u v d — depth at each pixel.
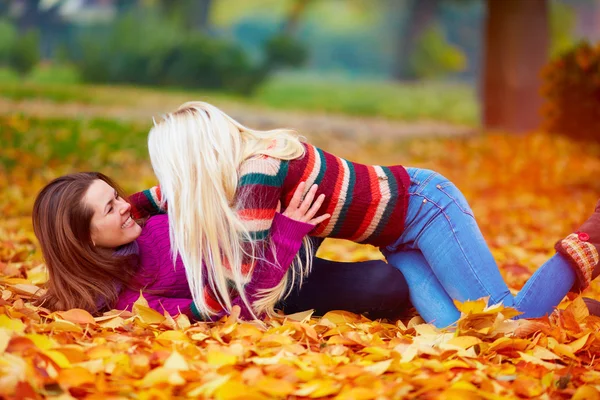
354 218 3.97
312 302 4.30
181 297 4.20
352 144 15.03
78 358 3.30
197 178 3.84
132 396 2.99
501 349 3.73
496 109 17.66
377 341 3.78
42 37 36.16
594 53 12.12
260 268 3.90
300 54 31.34
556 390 3.23
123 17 31.88
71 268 4.05
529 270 5.92
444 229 4.04
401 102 28.00
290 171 3.85
